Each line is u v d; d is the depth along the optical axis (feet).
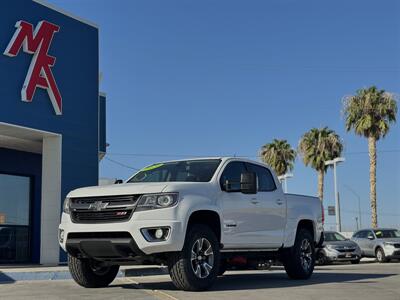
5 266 49.73
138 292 28.96
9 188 58.90
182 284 28.04
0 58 47.47
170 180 32.09
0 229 57.21
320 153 146.51
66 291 29.99
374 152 128.16
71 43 54.44
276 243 34.65
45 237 52.01
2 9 48.01
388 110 126.52
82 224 28.37
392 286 32.65
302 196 38.22
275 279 37.42
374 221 127.44
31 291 30.22
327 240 83.92
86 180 54.54
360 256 82.17
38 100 50.47
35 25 50.83
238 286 32.14
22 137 52.75
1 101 47.19
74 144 53.83
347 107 129.59
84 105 55.26
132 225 27.09
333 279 37.55
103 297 27.07
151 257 27.86
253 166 34.60
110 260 29.09
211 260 29.14
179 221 27.40
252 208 32.73
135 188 28.12
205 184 30.17
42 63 50.67
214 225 30.40
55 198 51.98
